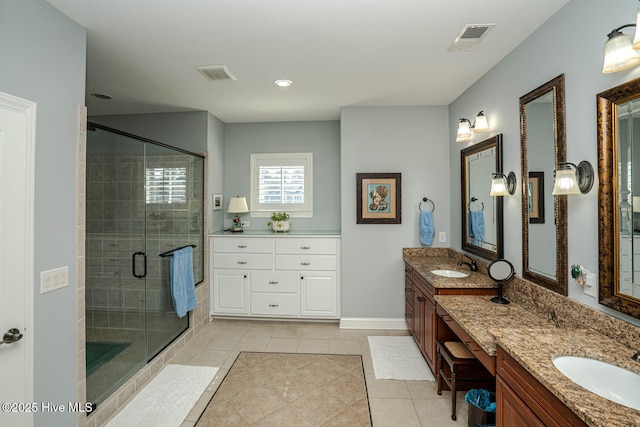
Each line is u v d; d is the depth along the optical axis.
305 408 2.17
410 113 3.50
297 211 4.19
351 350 3.03
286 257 3.68
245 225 4.25
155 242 2.77
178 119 3.70
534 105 1.95
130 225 2.43
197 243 3.60
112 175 2.20
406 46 2.16
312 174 4.18
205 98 3.23
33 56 1.54
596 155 1.48
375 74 2.63
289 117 3.97
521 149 2.07
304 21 1.85
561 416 1.02
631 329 1.29
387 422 2.02
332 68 2.51
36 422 1.55
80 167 1.82
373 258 3.53
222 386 2.44
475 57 2.32
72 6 1.66
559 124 1.70
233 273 3.75
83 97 1.85
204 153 3.69
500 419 1.42
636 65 1.27
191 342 3.22
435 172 3.50
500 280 2.15
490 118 2.54
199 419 2.06
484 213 2.65
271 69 2.52
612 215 1.37
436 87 2.95
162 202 2.88
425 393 2.34
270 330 3.53
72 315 1.76
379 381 2.50
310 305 3.65
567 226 1.66
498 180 2.23
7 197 1.42
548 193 1.82
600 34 1.45
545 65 1.85
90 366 2.01
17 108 1.46
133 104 3.40
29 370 1.50
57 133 1.67
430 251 3.49
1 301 1.39
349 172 3.54
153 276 2.74
